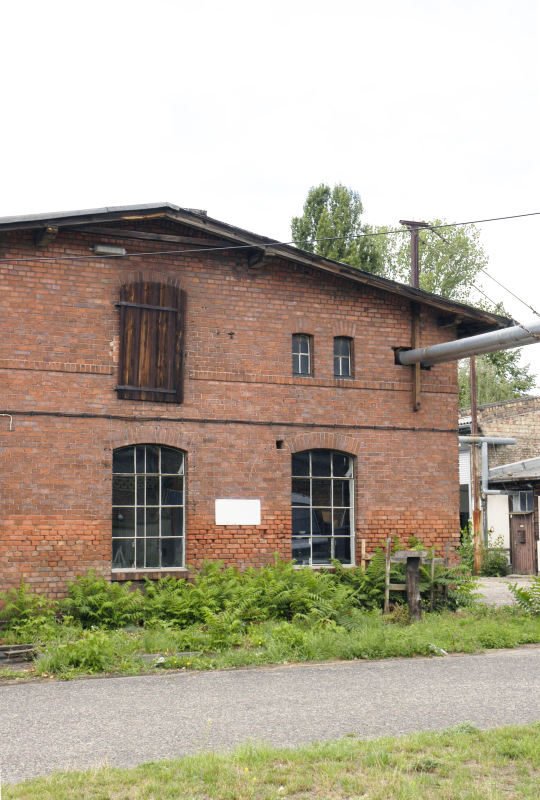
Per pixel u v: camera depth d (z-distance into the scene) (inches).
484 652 478.3
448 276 1943.9
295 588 544.7
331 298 630.5
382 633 480.7
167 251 577.6
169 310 575.5
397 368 646.5
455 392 665.6
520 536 1133.1
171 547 572.7
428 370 658.2
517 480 1128.8
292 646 463.5
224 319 594.2
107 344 556.4
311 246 1569.9
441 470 651.5
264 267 609.9
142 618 522.3
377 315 644.7
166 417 569.3
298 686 375.9
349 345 639.8
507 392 1978.3
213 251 594.9
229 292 597.6
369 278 625.6
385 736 286.7
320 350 622.8
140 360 562.9
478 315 652.7
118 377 556.1
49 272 545.0
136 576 551.8
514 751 263.0
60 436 538.6
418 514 639.8
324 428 617.3
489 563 1126.4
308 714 322.0
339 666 429.7
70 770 249.8
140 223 570.3
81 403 546.0
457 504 653.9
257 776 242.2
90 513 541.6
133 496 565.6
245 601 524.1
